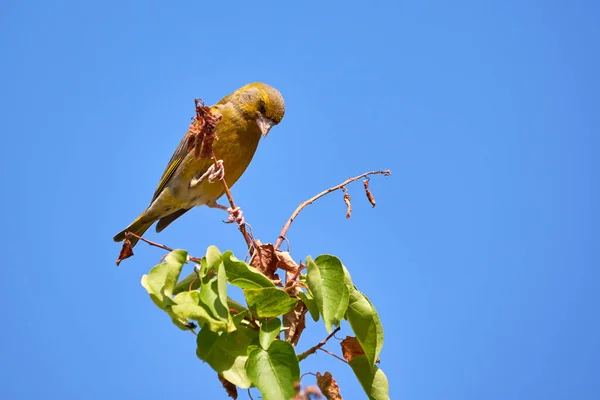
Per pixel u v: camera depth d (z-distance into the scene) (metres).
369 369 7.17
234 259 6.77
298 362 6.50
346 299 6.76
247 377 6.49
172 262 6.63
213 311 6.48
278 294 6.76
